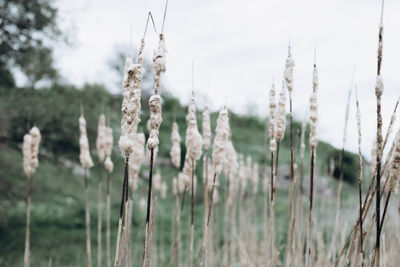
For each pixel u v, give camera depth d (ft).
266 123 9.62
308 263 5.83
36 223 29.07
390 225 8.77
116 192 38.83
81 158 8.60
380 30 4.13
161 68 4.24
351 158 30.37
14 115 23.48
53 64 27.25
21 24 25.11
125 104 4.58
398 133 4.16
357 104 4.90
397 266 7.58
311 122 5.46
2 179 25.95
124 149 4.47
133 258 12.05
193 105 6.08
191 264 6.38
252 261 11.43
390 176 4.23
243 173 12.13
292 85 5.55
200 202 34.71
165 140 51.98
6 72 26.18
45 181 33.22
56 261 21.40
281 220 20.98
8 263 20.93
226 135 5.87
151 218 5.03
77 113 24.98
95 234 28.32
